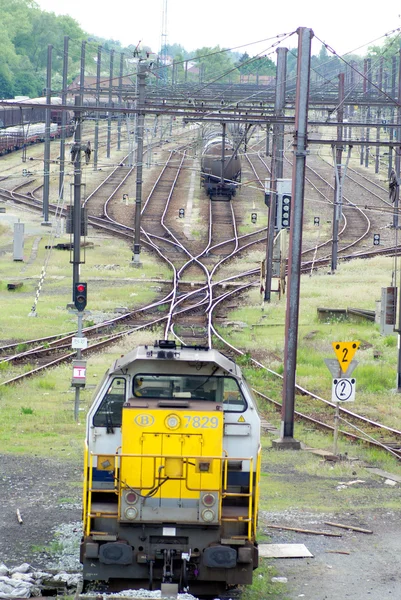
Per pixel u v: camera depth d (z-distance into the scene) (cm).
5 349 12156
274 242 16700
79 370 8238
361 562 4622
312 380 10725
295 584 4272
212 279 19212
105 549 3906
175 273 19275
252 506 4038
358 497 5991
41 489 5825
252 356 12088
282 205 16000
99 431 4134
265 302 16550
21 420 8112
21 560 4481
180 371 4200
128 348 12181
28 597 3934
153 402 4062
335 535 5078
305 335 13662
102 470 4112
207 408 3984
